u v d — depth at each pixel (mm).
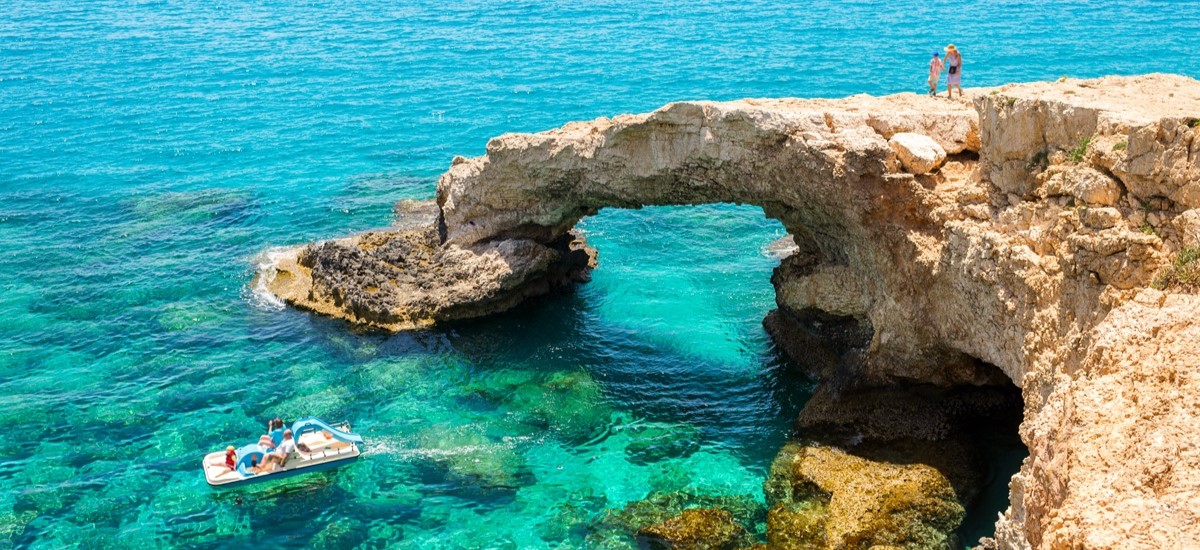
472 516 27766
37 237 48812
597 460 30375
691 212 50875
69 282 43125
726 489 28656
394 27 113750
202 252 46594
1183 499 14312
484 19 117625
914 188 29016
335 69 89812
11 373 35250
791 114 30719
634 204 37812
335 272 41219
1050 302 23391
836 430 30641
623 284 43000
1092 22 99750
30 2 145375
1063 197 24141
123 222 50969
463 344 37812
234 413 32906
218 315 40062
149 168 60812
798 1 123250
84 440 31219
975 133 29922
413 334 38531
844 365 32656
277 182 57562
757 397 33812
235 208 52812
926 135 30281
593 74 83562
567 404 33562
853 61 83562
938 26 100000
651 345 37656
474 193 41312
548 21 114188
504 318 40062
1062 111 24703
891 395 31344
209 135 68438
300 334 38500
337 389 34500
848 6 117250
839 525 26156
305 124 70875
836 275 33188
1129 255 21172
